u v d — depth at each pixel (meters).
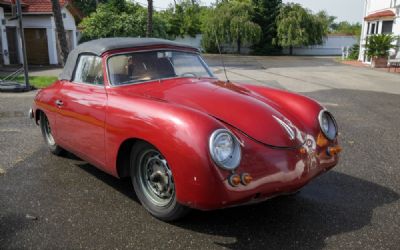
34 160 5.05
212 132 2.86
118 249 3.01
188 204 2.97
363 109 9.03
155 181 3.38
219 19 38.97
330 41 41.75
